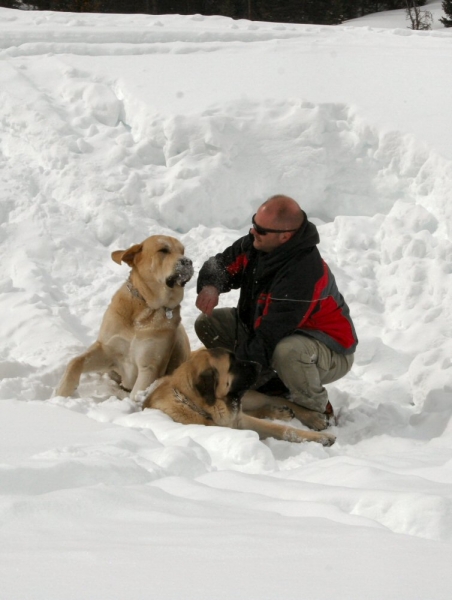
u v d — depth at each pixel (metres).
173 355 5.48
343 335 5.11
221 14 36.53
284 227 4.81
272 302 4.88
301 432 4.62
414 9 40.19
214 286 5.24
